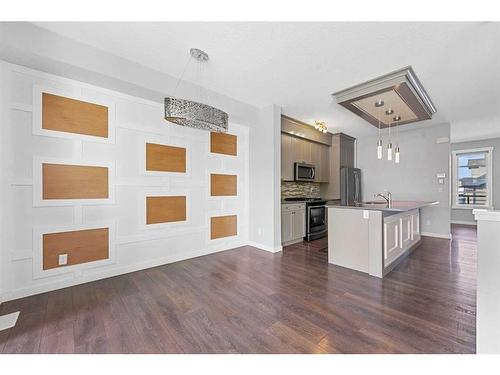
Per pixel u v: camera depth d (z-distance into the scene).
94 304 2.14
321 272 2.97
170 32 2.07
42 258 2.36
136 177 3.02
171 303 2.16
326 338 1.66
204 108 2.28
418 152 5.34
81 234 2.60
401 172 5.62
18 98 2.22
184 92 2.99
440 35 2.07
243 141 4.37
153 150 3.17
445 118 4.56
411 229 4.01
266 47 2.28
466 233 5.45
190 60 2.53
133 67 2.56
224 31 2.05
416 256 3.64
